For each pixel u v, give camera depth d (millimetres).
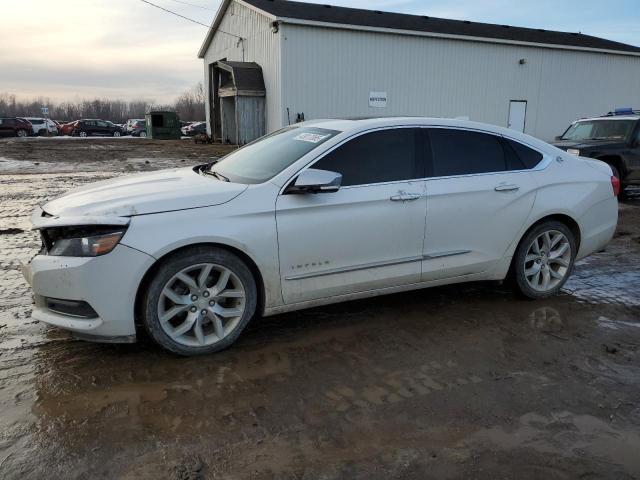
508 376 3564
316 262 3963
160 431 2861
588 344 4086
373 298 4973
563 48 27578
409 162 4340
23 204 9414
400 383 3439
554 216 4965
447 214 4398
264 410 3088
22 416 2969
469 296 5090
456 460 2695
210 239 3566
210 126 34094
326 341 4023
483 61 25922
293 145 4379
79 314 3473
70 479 2494
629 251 6984
